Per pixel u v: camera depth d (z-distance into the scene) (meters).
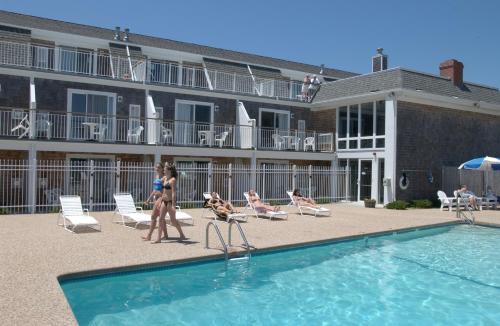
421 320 7.35
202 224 14.39
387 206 21.94
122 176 20.64
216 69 27.27
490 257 11.72
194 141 22.58
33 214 15.98
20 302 6.28
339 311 7.66
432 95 23.55
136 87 21.98
